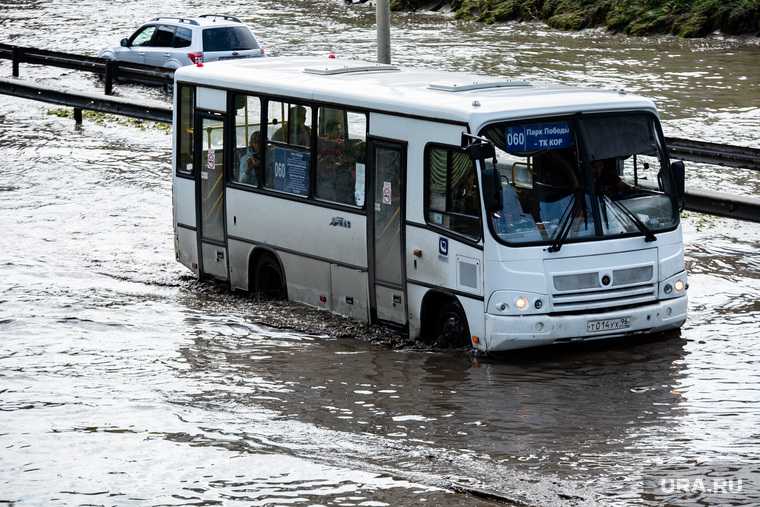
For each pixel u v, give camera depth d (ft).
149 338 101.65
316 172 106.32
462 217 91.81
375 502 64.44
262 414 81.30
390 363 93.09
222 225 117.60
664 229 93.40
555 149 91.20
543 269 89.56
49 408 83.10
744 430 74.84
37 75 265.75
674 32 319.27
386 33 153.38
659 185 94.12
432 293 95.91
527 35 329.93
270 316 107.76
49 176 170.60
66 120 218.59
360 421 79.25
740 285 112.78
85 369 92.79
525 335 89.40
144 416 80.79
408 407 81.87
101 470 70.64
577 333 90.33
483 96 95.25
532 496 64.69
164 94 237.86
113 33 336.08
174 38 248.32
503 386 85.71
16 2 426.10
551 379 86.94
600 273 90.94
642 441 73.41
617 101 93.30
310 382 88.48
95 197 157.99
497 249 89.10
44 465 71.56
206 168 118.83
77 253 131.44
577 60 271.69
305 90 106.52
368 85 103.30
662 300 93.61
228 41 247.50
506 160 90.07
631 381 85.61
